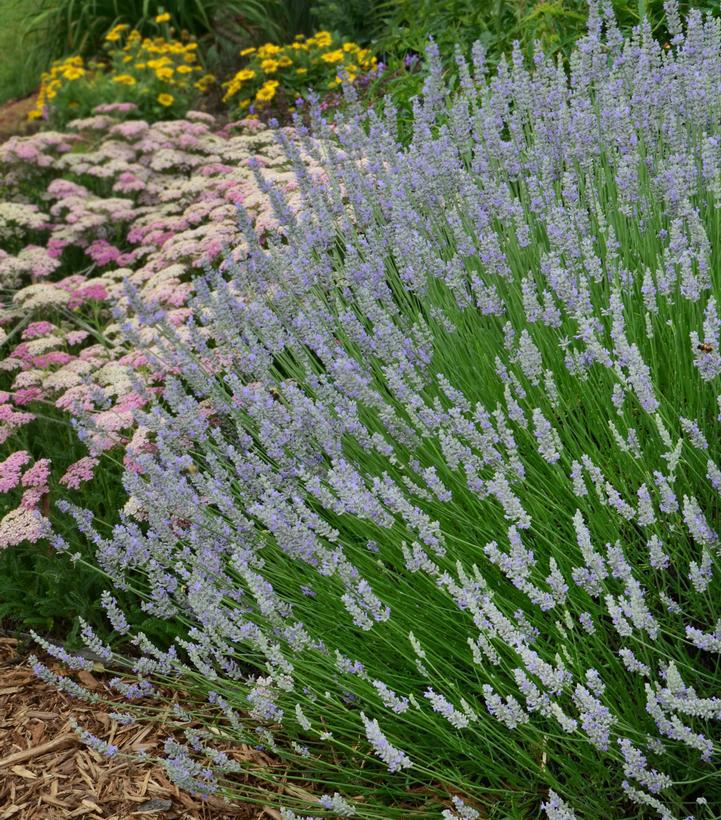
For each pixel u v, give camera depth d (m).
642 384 1.89
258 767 2.44
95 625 3.18
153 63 7.70
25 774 2.64
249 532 2.44
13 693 2.98
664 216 3.00
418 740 2.30
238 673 2.36
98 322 4.77
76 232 5.45
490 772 2.07
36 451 4.00
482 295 2.66
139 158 6.21
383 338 2.60
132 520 3.36
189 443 3.02
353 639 2.40
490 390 2.74
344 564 2.12
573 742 2.10
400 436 2.41
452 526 2.48
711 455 2.32
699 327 2.53
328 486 2.58
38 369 4.21
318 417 2.37
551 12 5.19
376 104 5.95
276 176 4.55
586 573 1.87
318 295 3.19
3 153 6.09
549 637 2.19
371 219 3.31
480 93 3.72
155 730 2.71
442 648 2.31
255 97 7.75
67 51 9.64
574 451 2.44
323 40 7.56
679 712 1.99
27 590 3.30
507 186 3.01
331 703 2.36
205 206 5.00
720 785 1.91
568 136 3.27
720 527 2.17
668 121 3.09
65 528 3.26
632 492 2.38
